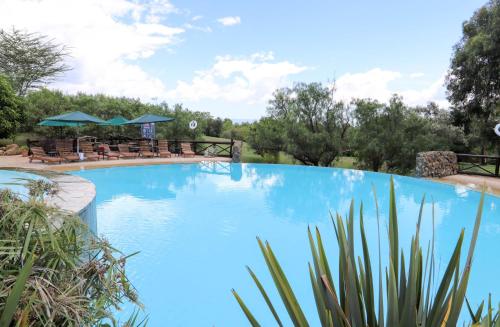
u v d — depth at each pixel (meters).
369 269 1.12
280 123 18.59
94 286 1.67
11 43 22.83
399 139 16.42
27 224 1.52
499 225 7.26
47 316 1.25
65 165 12.40
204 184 11.32
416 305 1.01
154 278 4.62
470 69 18.27
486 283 4.58
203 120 22.12
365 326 1.07
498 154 19.05
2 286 1.22
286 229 6.77
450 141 18.02
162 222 7.01
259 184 11.56
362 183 11.98
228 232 6.51
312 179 12.71
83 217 4.55
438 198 9.62
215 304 4.03
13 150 15.37
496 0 17.42
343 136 18.19
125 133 20.31
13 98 16.25
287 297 1.06
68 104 18.83
